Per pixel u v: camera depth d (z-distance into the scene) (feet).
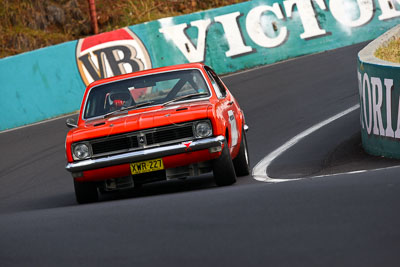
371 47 136.77
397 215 47.39
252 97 193.77
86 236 53.98
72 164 87.86
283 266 38.99
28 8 313.94
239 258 41.57
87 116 98.37
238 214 54.34
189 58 246.68
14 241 56.03
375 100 106.22
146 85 98.84
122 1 347.15
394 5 264.11
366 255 39.34
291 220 49.90
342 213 50.14
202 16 249.55
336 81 195.42
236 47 251.19
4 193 126.31
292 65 234.58
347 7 260.21
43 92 221.25
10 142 182.09
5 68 216.95
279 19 254.88
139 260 44.01
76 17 325.62
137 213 61.26
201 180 106.93
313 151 123.54
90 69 229.66
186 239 48.11
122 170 87.10
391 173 67.00
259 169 111.65
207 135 86.69
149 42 241.35
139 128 86.63
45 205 103.09
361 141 123.95
